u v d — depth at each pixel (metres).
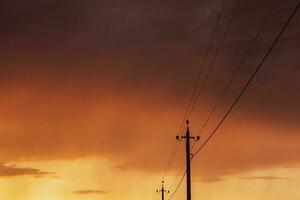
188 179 41.94
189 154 42.38
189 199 41.56
